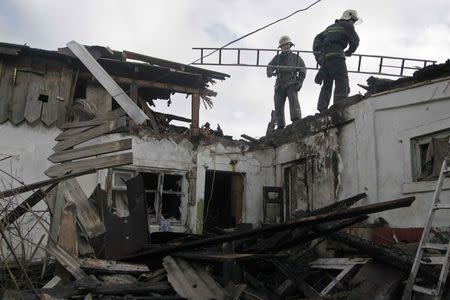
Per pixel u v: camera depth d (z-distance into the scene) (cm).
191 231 973
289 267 614
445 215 620
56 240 570
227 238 538
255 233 536
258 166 1081
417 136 698
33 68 938
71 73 969
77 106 944
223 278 585
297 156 981
